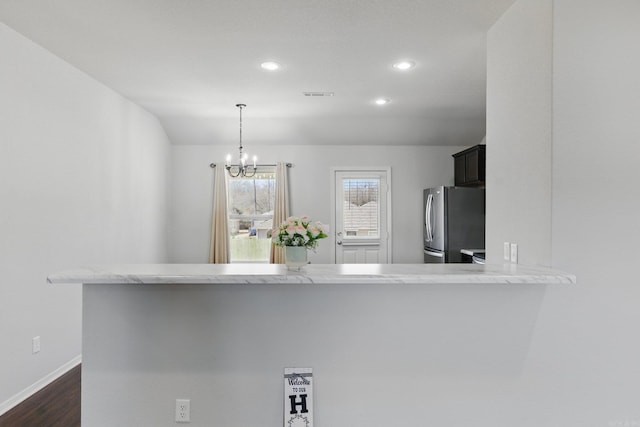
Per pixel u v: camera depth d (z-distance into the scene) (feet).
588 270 6.23
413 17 7.83
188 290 6.37
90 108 11.71
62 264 10.47
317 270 6.13
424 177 19.45
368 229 19.42
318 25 8.21
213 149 19.19
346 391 6.44
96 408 6.36
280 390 6.42
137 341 6.35
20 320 9.00
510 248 7.25
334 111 15.78
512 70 7.27
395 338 6.43
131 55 9.95
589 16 6.14
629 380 6.37
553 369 6.43
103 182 12.52
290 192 19.31
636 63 6.19
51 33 8.73
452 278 5.65
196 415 6.40
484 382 6.47
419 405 6.46
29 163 9.26
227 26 8.27
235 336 6.39
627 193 6.23
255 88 12.69
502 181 7.57
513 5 7.23
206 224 19.22
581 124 6.15
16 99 8.83
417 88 12.65
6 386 8.61
